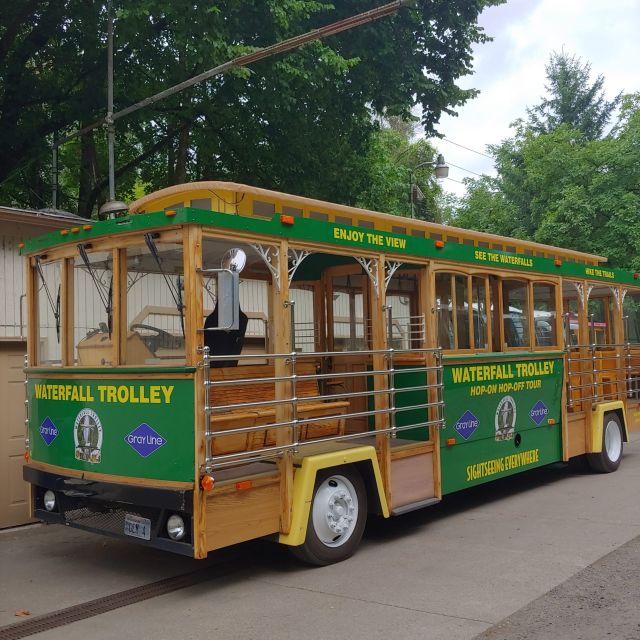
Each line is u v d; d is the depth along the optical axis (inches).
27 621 195.9
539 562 234.8
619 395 436.1
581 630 176.2
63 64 635.5
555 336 380.8
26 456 260.1
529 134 999.0
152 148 693.3
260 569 238.1
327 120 622.8
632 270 778.8
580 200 813.2
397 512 262.5
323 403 269.4
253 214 245.0
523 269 353.7
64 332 243.8
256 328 319.9
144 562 250.7
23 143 633.0
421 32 607.5
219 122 653.3
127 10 458.9
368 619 188.2
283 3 476.7
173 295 209.8
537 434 359.6
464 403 307.7
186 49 508.4
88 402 227.9
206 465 198.2
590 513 306.0
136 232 216.5
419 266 290.5
